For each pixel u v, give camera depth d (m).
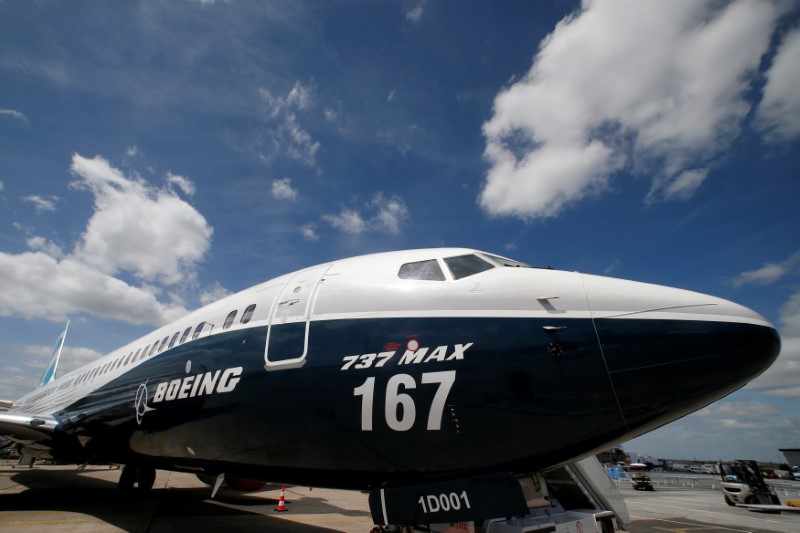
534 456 4.20
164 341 8.30
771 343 4.19
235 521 9.73
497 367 4.34
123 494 13.14
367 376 4.76
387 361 4.74
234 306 7.03
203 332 7.11
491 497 4.23
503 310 4.66
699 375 3.97
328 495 17.00
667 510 15.46
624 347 4.16
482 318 4.67
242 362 5.84
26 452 12.23
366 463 4.76
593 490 7.38
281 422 5.21
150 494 13.77
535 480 5.82
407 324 4.91
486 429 4.24
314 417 4.96
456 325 4.70
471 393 4.31
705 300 4.41
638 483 26.97
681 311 4.27
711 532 10.88
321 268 6.40
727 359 4.00
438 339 4.66
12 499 12.05
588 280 4.78
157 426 7.13
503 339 4.46
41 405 17.06
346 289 5.61
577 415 4.07
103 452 9.43
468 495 4.32
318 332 5.37
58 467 27.50
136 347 9.77
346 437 4.77
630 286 4.65
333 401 4.86
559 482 7.25
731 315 4.25
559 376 4.17
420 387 4.48
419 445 4.44
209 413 6.05
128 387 8.33
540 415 4.14
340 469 4.97
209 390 6.13
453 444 4.33
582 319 4.39
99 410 8.80
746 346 4.05
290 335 5.56
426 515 4.39
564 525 5.62
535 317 4.52
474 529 5.21
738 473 17.36
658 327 4.20
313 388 5.04
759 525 12.32
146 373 7.96
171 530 8.39
